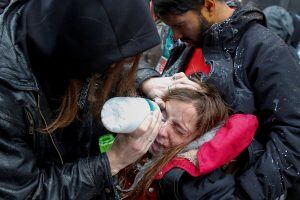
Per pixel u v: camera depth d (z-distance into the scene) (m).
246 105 1.31
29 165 0.88
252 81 1.32
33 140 0.93
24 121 0.88
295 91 1.26
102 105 1.01
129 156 0.98
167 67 1.70
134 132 0.94
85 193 0.95
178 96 1.29
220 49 1.36
